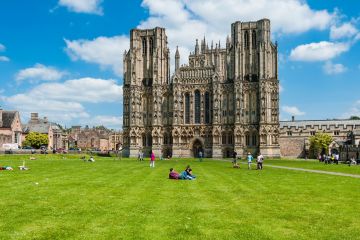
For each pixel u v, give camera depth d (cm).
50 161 8600
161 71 15450
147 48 15725
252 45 14788
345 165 8306
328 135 15138
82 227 2008
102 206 2561
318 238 1842
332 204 2702
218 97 14738
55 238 1812
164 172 5528
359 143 13588
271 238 1831
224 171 5997
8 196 2930
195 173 5497
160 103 15238
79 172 5322
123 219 2188
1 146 14825
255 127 14425
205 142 14888
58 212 2358
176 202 2739
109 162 9038
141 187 3578
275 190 3441
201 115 14912
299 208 2547
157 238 1816
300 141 15788
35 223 2086
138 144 15175
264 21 14450
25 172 5153
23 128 19212
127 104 15475
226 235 1875
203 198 2938
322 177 4878
